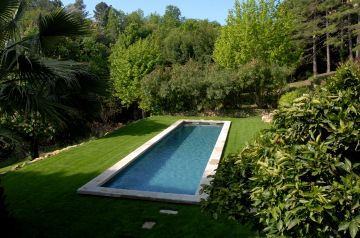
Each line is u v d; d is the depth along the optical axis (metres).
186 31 40.22
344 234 1.88
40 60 4.42
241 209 2.52
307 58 28.44
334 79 2.42
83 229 5.22
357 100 2.21
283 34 21.42
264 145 2.53
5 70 4.48
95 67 16.45
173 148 12.55
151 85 19.02
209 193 2.87
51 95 5.29
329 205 1.80
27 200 6.47
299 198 1.91
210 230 5.05
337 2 22.48
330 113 2.19
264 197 2.13
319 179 2.01
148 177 8.93
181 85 18.38
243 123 15.56
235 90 18.14
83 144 11.61
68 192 6.89
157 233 5.04
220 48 22.95
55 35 4.83
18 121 9.54
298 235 1.96
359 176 1.96
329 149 2.17
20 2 4.99
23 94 4.67
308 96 2.40
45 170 8.50
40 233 5.08
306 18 25.86
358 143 2.04
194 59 35.66
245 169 2.59
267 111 18.05
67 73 4.57
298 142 2.31
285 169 2.08
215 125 16.59
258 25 21.03
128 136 13.01
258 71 18.00
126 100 24.50
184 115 19.03
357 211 1.82
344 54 26.89
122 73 24.50
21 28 5.11
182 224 5.30
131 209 5.98
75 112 5.53
